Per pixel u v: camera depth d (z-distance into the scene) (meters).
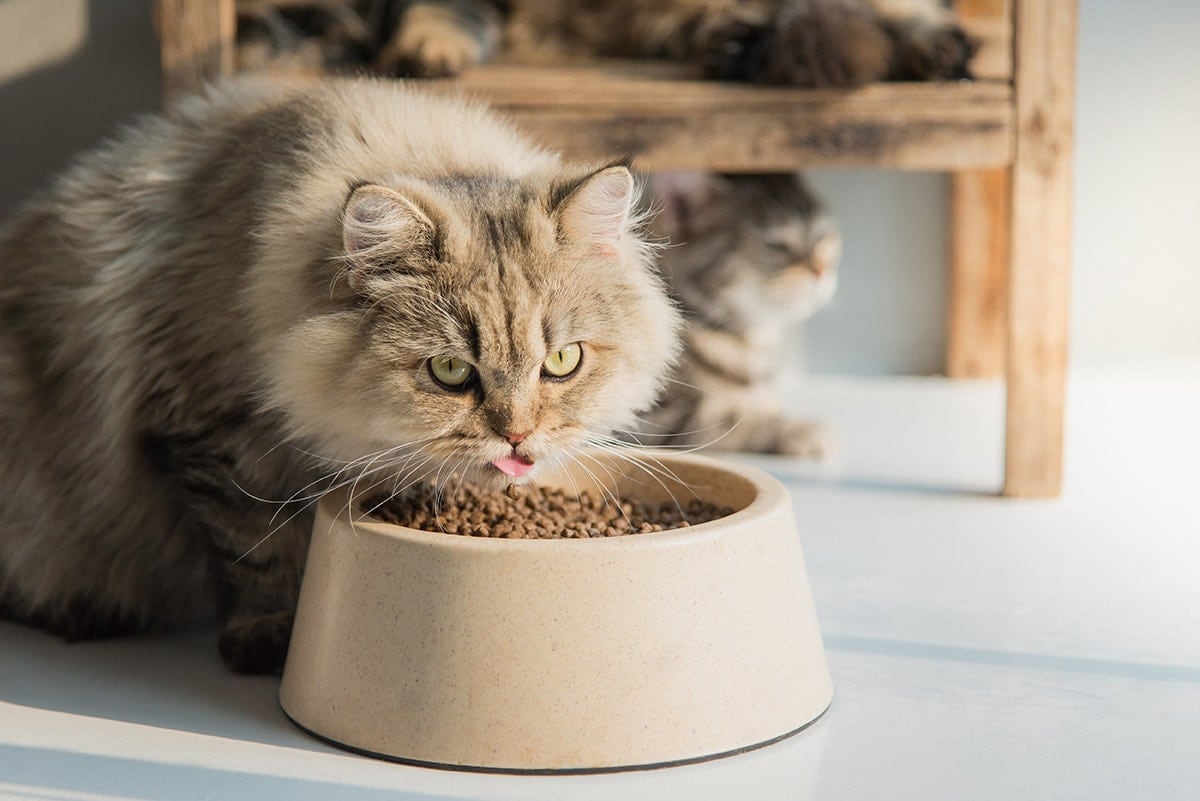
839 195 1.64
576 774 0.87
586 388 0.92
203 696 0.96
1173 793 0.87
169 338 0.96
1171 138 1.59
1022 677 0.98
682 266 1.45
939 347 1.68
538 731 0.87
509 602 0.87
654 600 0.87
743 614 0.89
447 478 0.94
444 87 1.21
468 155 0.97
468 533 0.94
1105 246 1.62
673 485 1.01
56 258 1.02
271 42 1.30
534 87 1.22
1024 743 0.91
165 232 0.98
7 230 1.06
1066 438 1.40
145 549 1.04
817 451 1.38
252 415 0.96
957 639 1.02
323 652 0.91
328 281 0.91
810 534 1.19
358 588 0.89
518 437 0.90
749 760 0.89
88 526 1.03
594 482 1.02
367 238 0.89
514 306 0.90
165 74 1.22
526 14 1.47
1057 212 1.22
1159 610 1.06
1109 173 1.60
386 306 0.90
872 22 1.25
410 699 0.88
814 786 0.87
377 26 1.33
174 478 0.99
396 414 0.90
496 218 0.91
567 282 0.91
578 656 0.87
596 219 0.92
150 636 1.06
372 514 0.95
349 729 0.90
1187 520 1.21
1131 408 1.50
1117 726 0.93
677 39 1.44
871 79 1.22
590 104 1.22
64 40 1.40
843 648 1.01
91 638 1.05
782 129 1.21
